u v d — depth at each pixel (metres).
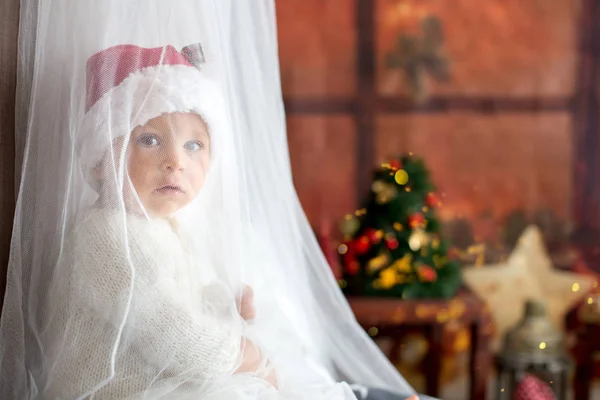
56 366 1.01
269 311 1.20
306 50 3.27
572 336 3.01
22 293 1.04
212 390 1.01
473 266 3.25
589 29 3.34
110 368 0.98
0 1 1.08
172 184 1.06
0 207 1.09
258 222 1.23
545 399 2.20
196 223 1.10
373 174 2.71
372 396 1.40
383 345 2.99
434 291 2.54
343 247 2.67
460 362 3.10
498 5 3.32
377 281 2.55
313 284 1.42
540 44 3.34
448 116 3.33
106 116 1.03
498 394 2.72
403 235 2.57
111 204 1.03
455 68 3.32
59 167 1.05
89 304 1.01
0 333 1.02
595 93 3.34
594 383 3.09
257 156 1.23
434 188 2.73
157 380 1.02
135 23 1.10
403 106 3.31
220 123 1.10
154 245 1.03
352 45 3.29
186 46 1.09
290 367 1.17
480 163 3.35
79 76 1.06
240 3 1.20
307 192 3.29
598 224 3.34
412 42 3.30
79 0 1.07
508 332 2.73
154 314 1.01
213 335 1.04
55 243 1.05
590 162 3.35
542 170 3.35
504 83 3.34
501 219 3.33
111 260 1.01
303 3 3.25
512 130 3.35
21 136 1.11
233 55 1.20
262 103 1.23
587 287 3.04
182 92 1.05
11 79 1.11
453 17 3.31
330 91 3.28
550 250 3.32
